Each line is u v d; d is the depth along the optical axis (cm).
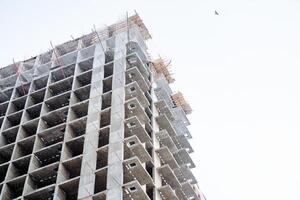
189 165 5544
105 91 5566
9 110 5872
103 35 6725
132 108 5000
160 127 5512
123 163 4266
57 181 4384
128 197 4072
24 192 4456
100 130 4744
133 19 7006
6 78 6644
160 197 4422
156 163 4775
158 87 6406
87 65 6159
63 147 4728
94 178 4222
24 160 4875
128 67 5822
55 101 5622
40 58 6912
